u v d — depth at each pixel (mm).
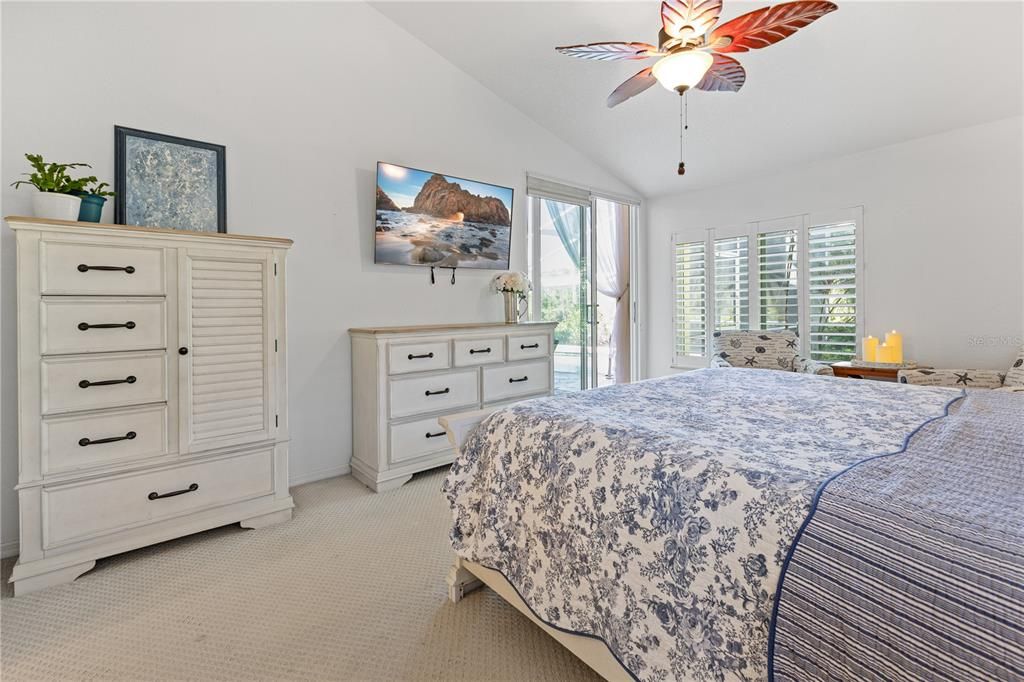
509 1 2928
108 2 2348
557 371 4660
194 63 2588
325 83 3047
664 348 5059
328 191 3068
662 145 4086
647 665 1060
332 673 1407
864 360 3494
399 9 3199
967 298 3230
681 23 1821
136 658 1471
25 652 1493
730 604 929
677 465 1115
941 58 2693
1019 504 837
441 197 3496
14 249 2150
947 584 698
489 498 1559
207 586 1856
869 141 3525
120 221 2369
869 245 3650
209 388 2225
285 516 2455
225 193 2674
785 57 2889
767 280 4230
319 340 3053
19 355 1804
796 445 1220
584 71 3414
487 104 3832
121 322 1994
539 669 1413
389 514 2533
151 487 2086
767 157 3953
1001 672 623
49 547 1863
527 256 4168
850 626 764
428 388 3061
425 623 1627
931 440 1234
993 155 3115
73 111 2266
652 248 5145
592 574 1212
